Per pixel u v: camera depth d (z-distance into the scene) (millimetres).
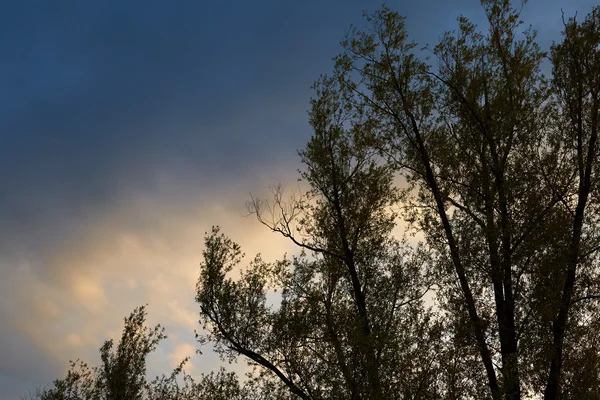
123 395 22016
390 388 14344
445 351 14891
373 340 14445
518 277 15953
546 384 15039
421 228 17641
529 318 15617
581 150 16266
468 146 17766
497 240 16047
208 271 17141
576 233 15586
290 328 15453
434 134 18031
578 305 15602
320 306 15602
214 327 16641
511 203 16375
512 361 14602
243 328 16484
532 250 15781
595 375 14922
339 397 14188
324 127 18438
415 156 17859
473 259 16609
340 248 17594
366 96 18406
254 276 17078
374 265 17375
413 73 18047
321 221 17828
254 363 16016
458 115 17875
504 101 17172
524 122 16938
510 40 17594
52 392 21297
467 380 15023
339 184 18062
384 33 18359
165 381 21625
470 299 16109
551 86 17125
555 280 15359
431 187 17750
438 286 16938
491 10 17953
